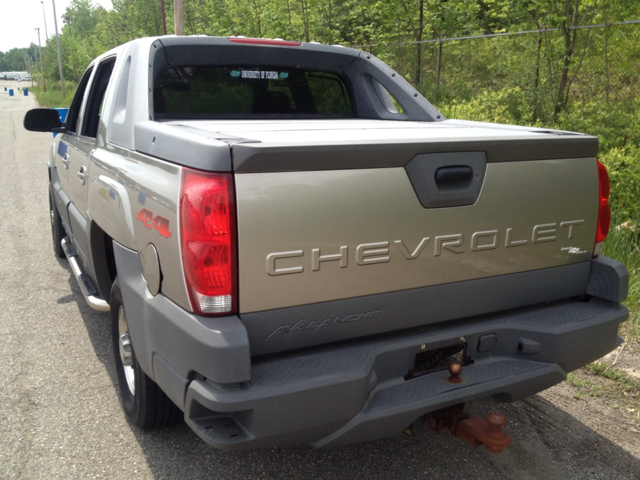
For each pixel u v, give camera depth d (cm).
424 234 212
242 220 181
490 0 1027
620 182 554
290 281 191
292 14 1572
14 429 288
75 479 250
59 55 4384
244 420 186
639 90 823
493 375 227
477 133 248
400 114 388
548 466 265
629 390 331
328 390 188
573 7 854
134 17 3306
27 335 403
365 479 254
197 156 185
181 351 192
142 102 265
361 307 206
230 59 341
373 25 1479
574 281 257
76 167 376
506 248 232
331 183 192
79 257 405
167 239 196
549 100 902
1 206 828
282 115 375
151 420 270
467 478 255
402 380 220
